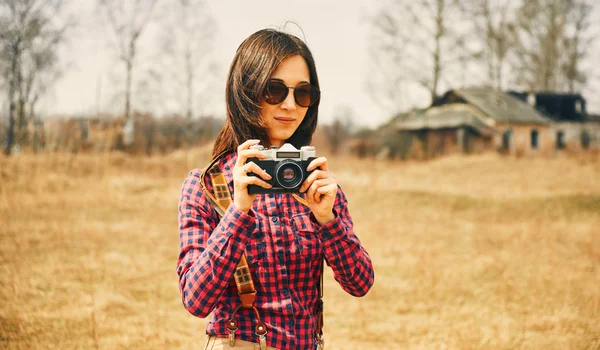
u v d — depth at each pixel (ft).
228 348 5.50
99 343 15.44
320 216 5.57
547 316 18.28
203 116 118.32
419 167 81.82
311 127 6.72
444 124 130.82
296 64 6.07
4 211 35.14
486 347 15.64
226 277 5.23
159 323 17.31
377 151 121.19
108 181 48.78
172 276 23.38
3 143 89.40
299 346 5.52
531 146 134.41
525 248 29.01
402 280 23.38
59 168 51.42
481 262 25.91
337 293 22.02
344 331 17.62
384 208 44.86
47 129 59.06
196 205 5.93
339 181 58.59
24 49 95.40
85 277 21.79
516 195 47.93
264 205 5.77
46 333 15.89
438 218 40.60
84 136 76.13
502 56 133.08
